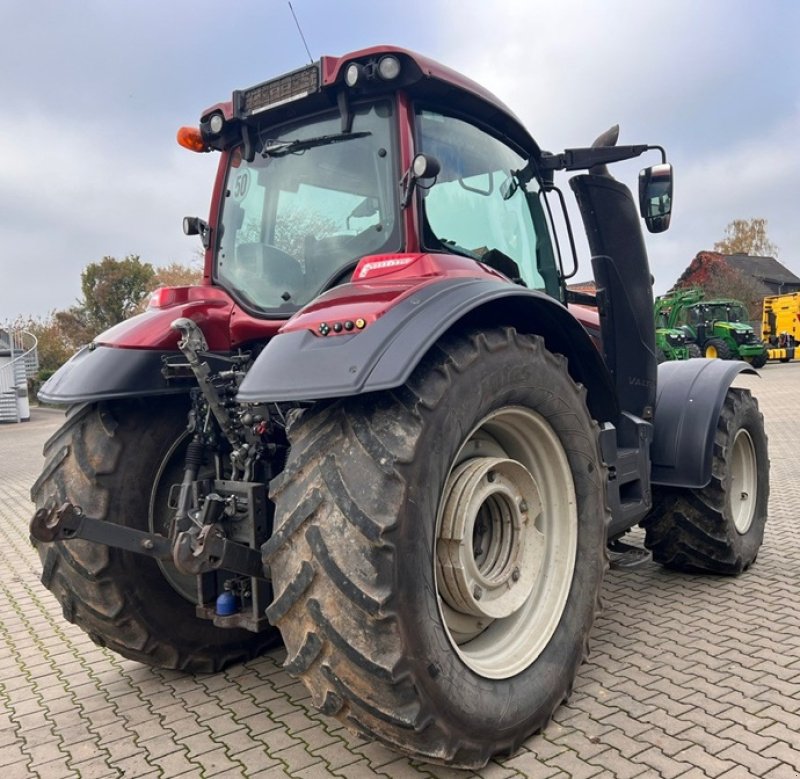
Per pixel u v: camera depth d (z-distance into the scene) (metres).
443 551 2.35
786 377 21.58
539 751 2.42
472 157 3.04
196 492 2.68
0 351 23.17
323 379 2.02
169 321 2.89
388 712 2.00
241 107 2.99
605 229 3.76
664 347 22.45
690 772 2.26
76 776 2.45
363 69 2.60
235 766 2.45
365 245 2.73
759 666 3.01
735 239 65.81
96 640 3.07
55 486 2.89
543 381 2.56
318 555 1.99
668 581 4.28
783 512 5.97
